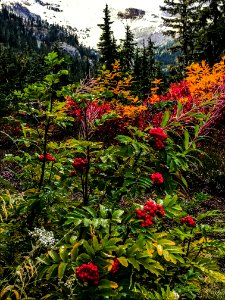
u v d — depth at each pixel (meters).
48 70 3.64
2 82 46.25
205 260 3.65
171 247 2.92
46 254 2.98
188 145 3.44
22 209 3.39
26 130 3.80
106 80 13.12
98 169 3.58
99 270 2.68
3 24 196.00
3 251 3.37
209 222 7.92
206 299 4.70
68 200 3.76
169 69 29.91
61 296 2.85
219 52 25.03
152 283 3.29
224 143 12.29
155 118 12.66
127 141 3.15
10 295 2.98
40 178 3.87
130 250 2.83
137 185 3.15
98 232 3.09
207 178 10.30
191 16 28.27
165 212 3.01
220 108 3.66
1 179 3.72
